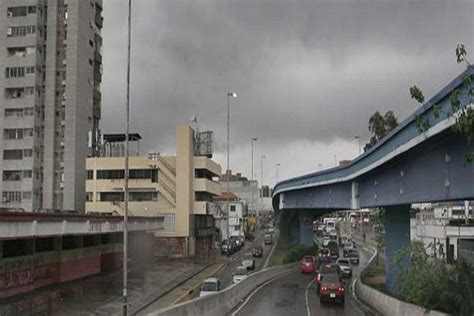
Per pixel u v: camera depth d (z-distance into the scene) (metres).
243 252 83.69
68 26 81.94
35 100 79.81
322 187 52.41
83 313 33.78
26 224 33.88
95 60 87.38
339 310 26.81
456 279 18.28
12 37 80.69
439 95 16.12
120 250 59.06
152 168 74.06
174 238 71.75
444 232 57.69
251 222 140.75
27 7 80.81
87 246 50.12
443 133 16.88
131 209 73.81
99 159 75.81
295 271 54.44
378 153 28.08
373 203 33.53
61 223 38.91
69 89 81.12
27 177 78.75
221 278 52.78
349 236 127.44
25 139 79.31
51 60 81.50
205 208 74.12
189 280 51.75
